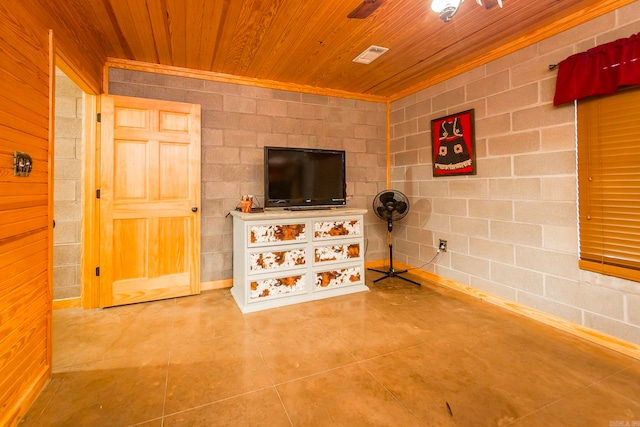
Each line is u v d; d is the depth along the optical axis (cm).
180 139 303
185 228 310
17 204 141
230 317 262
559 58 233
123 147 283
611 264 206
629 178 196
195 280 316
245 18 225
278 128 362
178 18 224
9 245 135
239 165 343
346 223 322
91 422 142
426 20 230
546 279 245
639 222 192
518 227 265
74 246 281
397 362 192
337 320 256
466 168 312
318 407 153
